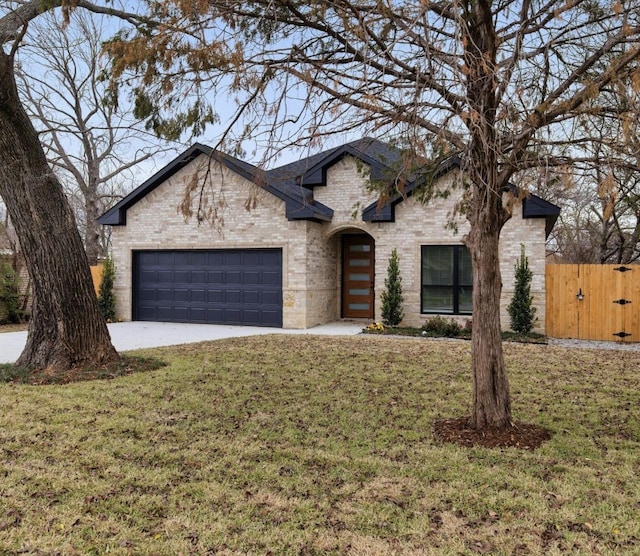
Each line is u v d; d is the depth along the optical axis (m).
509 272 12.88
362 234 15.95
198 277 15.42
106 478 4.11
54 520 3.45
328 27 4.76
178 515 3.55
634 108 3.74
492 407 5.24
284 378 7.62
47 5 6.45
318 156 15.91
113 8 7.06
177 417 5.72
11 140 7.36
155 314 16.02
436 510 3.63
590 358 9.50
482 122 4.05
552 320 12.80
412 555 3.07
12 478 4.08
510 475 4.22
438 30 4.32
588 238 24.42
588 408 6.17
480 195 4.96
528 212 12.48
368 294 15.92
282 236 14.15
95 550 3.11
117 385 7.08
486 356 5.24
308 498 3.81
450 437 5.12
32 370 7.63
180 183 15.34
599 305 12.41
